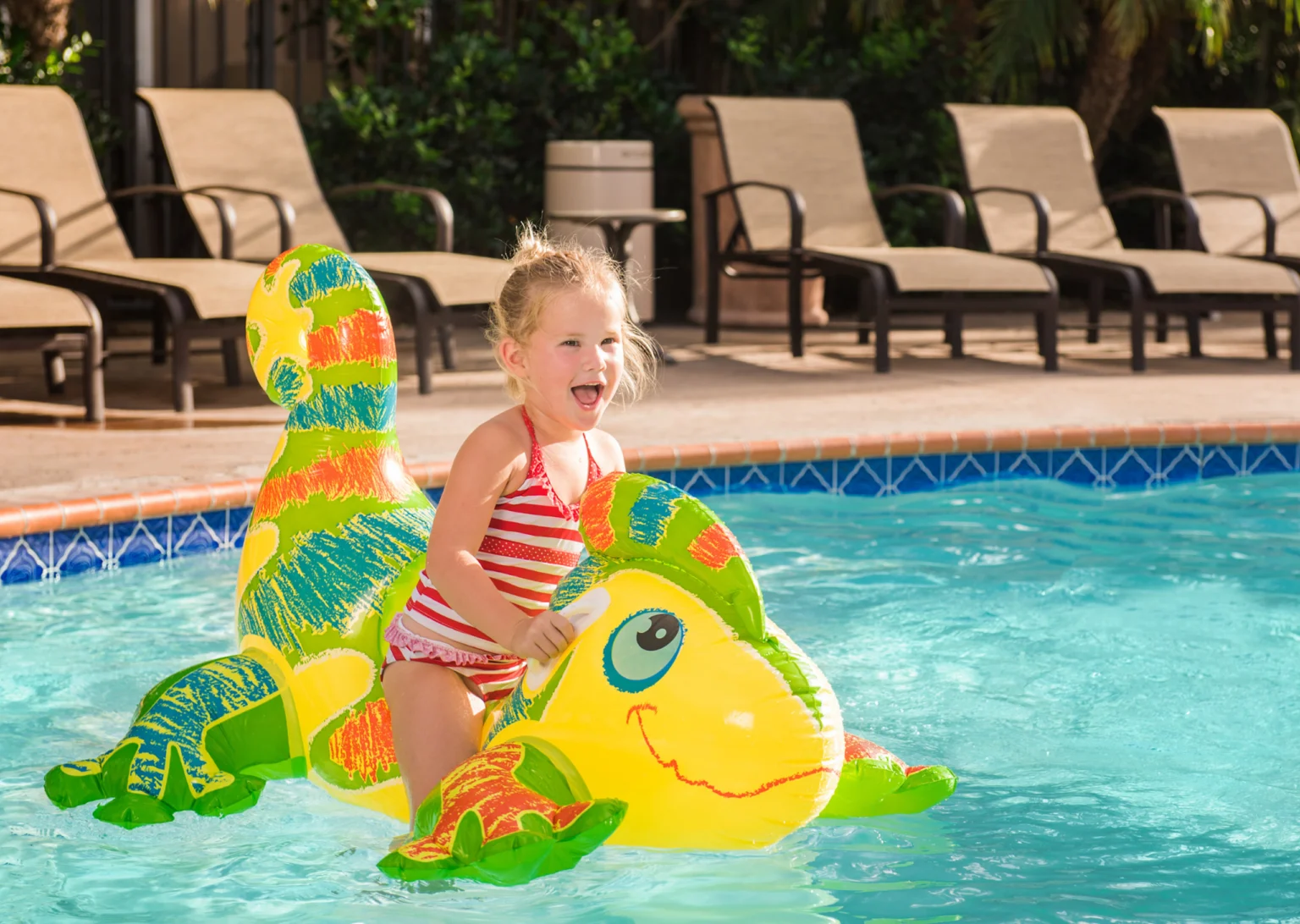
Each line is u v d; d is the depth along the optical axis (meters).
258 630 3.28
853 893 2.83
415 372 9.52
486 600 2.79
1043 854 3.04
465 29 12.67
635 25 13.77
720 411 7.91
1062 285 14.88
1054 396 8.55
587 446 3.05
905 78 13.12
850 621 4.86
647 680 2.56
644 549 2.63
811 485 7.06
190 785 3.18
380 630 3.09
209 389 8.60
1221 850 3.06
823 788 2.59
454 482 2.88
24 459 6.31
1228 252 11.27
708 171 12.13
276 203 8.75
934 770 3.04
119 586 5.33
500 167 12.42
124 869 2.99
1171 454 7.48
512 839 2.50
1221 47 13.75
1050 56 13.32
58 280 7.88
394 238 12.12
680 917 2.72
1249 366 10.02
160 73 12.33
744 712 2.53
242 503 5.89
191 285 7.59
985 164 11.08
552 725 2.65
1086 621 4.86
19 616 4.90
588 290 2.87
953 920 2.71
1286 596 5.17
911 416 7.79
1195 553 5.84
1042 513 6.63
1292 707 4.01
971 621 4.86
